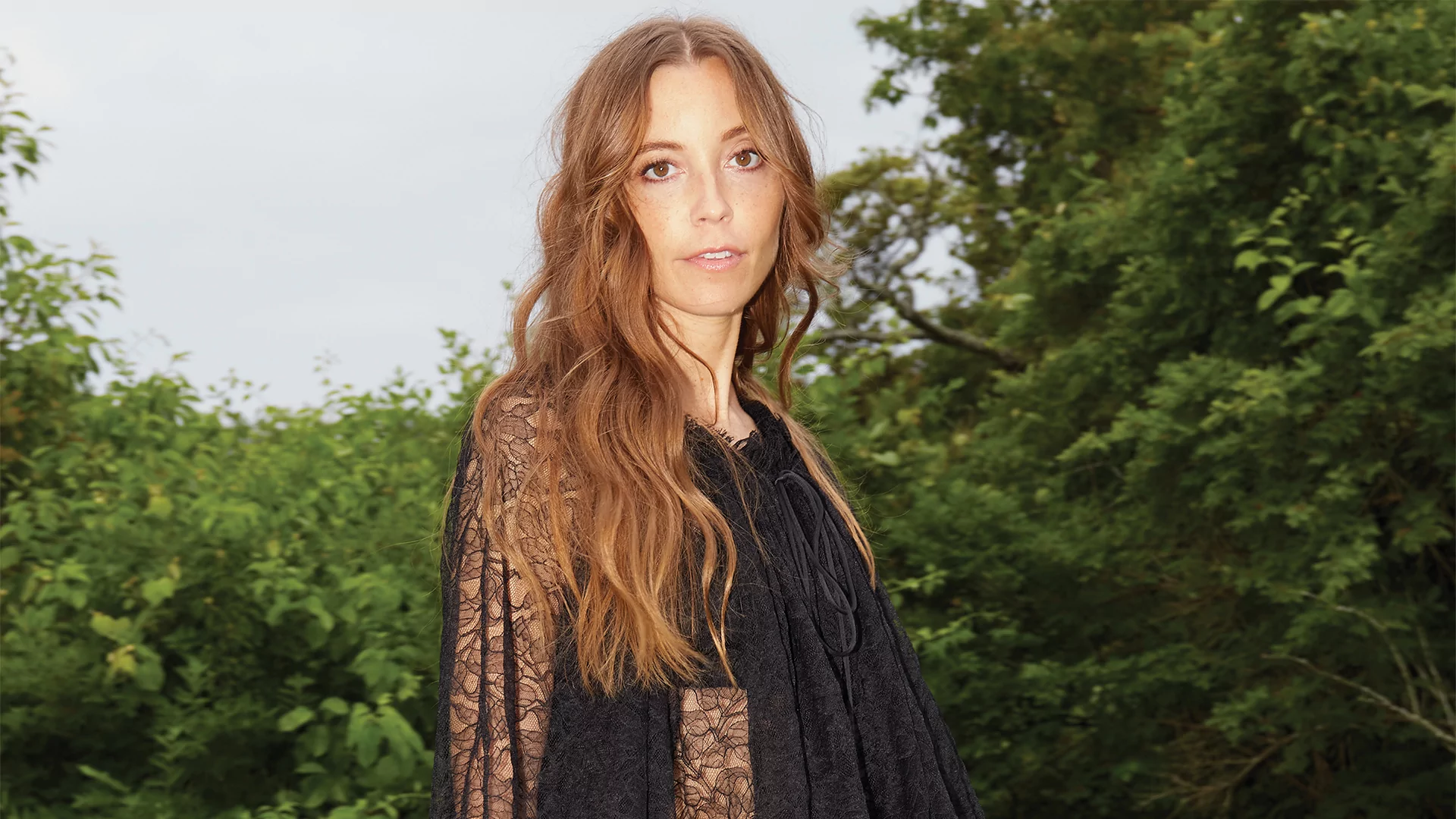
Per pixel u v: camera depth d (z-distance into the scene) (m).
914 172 9.29
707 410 1.24
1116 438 5.70
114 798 3.05
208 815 3.11
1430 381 4.86
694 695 1.08
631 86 1.14
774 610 1.12
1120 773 5.74
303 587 3.12
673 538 1.07
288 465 3.83
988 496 5.93
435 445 4.14
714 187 1.14
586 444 1.08
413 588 3.35
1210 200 5.84
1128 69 8.60
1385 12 5.41
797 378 3.91
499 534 1.07
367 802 3.10
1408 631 5.33
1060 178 8.70
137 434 4.01
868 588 1.26
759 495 1.18
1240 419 5.20
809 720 1.11
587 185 1.15
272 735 3.21
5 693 3.12
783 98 1.19
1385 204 5.36
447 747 1.07
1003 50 8.80
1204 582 5.84
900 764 1.18
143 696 3.15
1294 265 5.01
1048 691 5.69
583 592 1.06
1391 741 5.93
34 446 3.90
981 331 9.37
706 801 1.07
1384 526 5.58
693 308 1.16
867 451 4.89
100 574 3.21
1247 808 6.29
